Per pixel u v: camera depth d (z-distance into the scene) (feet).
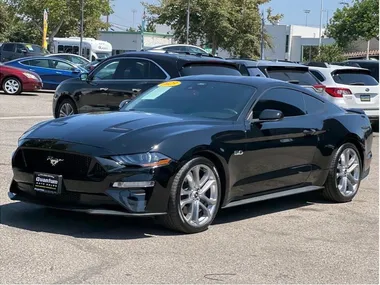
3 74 71.46
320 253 18.95
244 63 39.91
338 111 26.48
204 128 20.62
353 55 184.55
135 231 20.15
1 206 22.57
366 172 27.53
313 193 27.58
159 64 37.09
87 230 20.03
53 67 80.33
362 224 22.67
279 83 24.31
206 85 24.07
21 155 20.36
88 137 19.49
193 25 153.07
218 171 20.95
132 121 20.79
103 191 18.80
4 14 200.54
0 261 16.79
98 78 40.14
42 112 54.19
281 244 19.71
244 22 153.48
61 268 16.47
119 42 178.60
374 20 135.23
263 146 22.25
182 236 19.88
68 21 175.22
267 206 25.05
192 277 16.29
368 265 18.01
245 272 16.90
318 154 24.84
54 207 19.52
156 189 19.01
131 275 16.20
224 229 21.11
